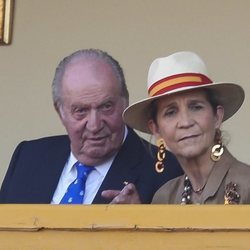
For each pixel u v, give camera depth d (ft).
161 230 28.12
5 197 44.88
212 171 34.47
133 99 51.21
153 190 42.45
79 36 52.80
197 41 51.67
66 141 45.47
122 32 52.37
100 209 28.60
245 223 27.63
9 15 53.21
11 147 52.37
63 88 44.47
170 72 35.01
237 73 50.98
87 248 28.48
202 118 34.65
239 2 51.60
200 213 27.96
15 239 28.81
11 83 53.21
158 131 35.86
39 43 53.06
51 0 53.31
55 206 28.81
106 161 43.93
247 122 50.03
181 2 52.16
